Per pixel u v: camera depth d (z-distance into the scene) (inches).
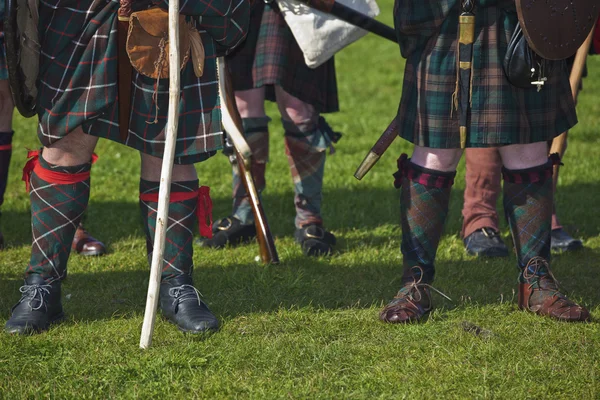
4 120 382.0
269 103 879.1
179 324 319.9
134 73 299.7
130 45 288.2
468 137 313.0
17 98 297.1
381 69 1056.8
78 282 381.1
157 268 296.4
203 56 301.9
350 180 583.5
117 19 293.1
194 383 273.4
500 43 306.5
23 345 297.7
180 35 293.7
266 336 313.4
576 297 364.2
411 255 339.0
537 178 329.7
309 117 434.6
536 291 338.6
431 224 334.0
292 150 438.6
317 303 355.9
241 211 448.1
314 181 442.0
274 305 353.7
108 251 432.8
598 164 617.6
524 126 314.0
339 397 265.3
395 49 1196.5
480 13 305.7
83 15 293.3
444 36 310.0
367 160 345.4
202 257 423.2
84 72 294.5
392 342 309.6
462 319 335.6
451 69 310.3
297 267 408.2
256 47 422.6
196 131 306.5
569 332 317.7
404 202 336.2
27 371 281.9
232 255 427.2
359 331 322.3
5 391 266.7
